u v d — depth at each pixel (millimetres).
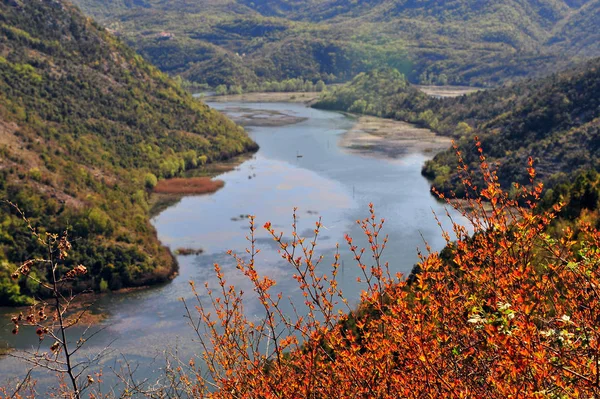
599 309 6523
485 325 6059
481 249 7383
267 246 59375
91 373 34375
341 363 7078
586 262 6883
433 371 6242
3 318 46375
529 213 7418
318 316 19688
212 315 45125
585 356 6121
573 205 29891
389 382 6797
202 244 62344
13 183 62438
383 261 52719
